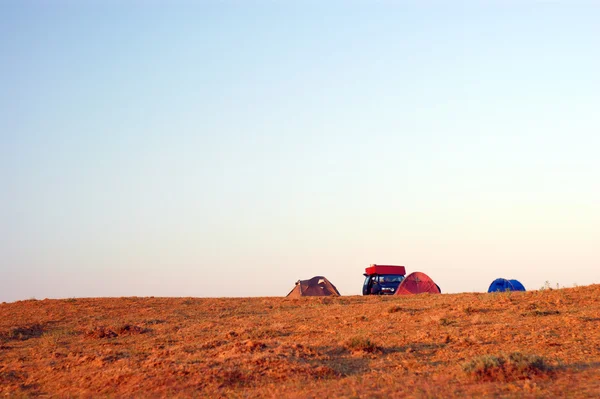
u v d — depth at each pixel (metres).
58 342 25.16
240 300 40.53
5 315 34.78
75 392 16.25
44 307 37.53
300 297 40.50
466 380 14.23
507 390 12.96
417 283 44.06
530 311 25.06
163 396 14.85
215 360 17.95
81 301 40.16
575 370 14.62
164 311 34.47
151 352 21.30
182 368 16.72
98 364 19.00
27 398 15.68
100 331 26.30
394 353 18.94
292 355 18.22
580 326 21.33
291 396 13.78
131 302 38.97
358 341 19.72
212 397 14.37
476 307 27.61
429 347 19.61
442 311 27.44
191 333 25.88
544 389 12.80
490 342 19.69
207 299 41.31
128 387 15.89
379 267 48.06
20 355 22.33
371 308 30.98
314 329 24.83
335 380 15.41
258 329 24.73
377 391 13.61
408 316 26.88
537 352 17.61
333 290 45.19
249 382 15.60
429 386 13.74
